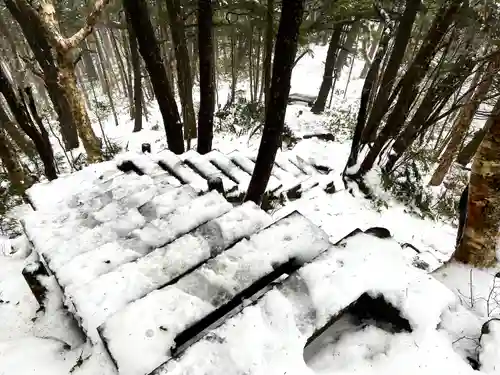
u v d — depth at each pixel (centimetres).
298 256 273
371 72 732
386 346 245
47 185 558
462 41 852
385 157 904
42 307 369
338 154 1109
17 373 262
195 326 228
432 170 1177
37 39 1016
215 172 630
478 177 374
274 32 910
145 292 262
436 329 254
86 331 251
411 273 264
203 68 693
